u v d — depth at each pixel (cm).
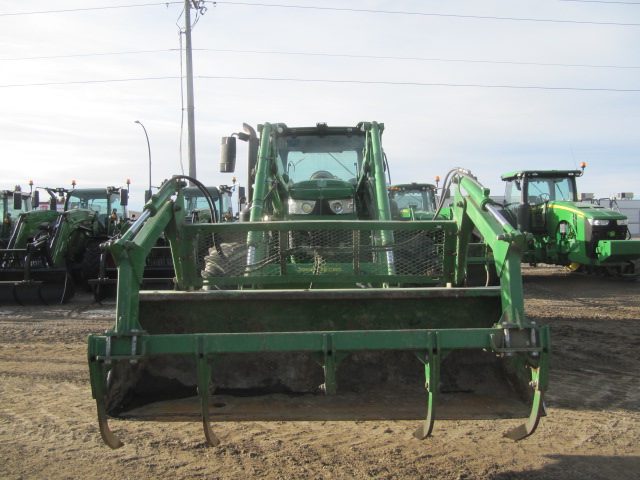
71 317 919
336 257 512
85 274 1210
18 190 1492
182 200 482
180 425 426
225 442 392
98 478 338
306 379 387
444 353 313
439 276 494
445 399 366
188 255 486
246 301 390
